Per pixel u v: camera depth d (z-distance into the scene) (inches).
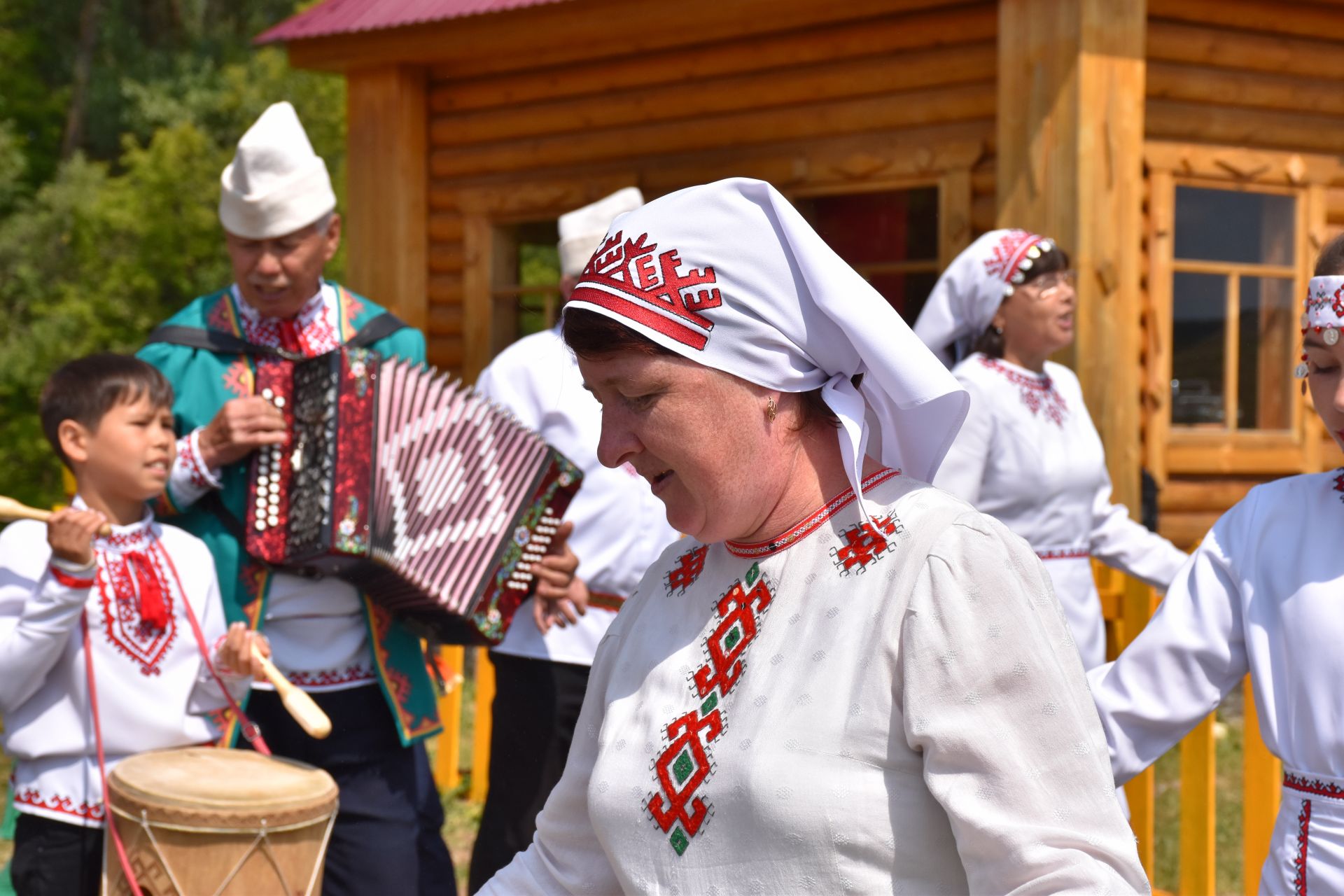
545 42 315.3
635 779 69.2
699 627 71.3
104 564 131.7
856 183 288.5
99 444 132.2
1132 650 96.6
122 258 669.3
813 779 63.6
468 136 347.6
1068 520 169.0
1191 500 278.2
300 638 147.2
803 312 68.0
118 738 132.0
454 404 146.3
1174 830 234.5
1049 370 180.4
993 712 62.1
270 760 132.9
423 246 352.2
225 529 143.4
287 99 708.0
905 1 273.9
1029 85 249.9
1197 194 275.4
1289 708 89.5
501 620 149.1
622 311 66.7
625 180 322.3
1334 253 88.3
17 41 817.5
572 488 152.9
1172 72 268.2
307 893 123.8
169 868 116.6
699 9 286.8
